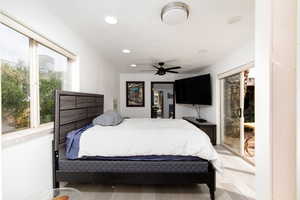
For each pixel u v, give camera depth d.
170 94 6.75
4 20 1.27
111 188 2.10
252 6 1.71
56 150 1.80
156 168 1.92
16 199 1.37
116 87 5.22
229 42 2.79
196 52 3.36
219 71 3.96
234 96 3.56
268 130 0.73
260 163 0.80
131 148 1.91
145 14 1.89
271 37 0.71
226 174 2.51
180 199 1.88
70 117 2.07
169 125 2.60
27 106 1.64
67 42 2.18
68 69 2.43
